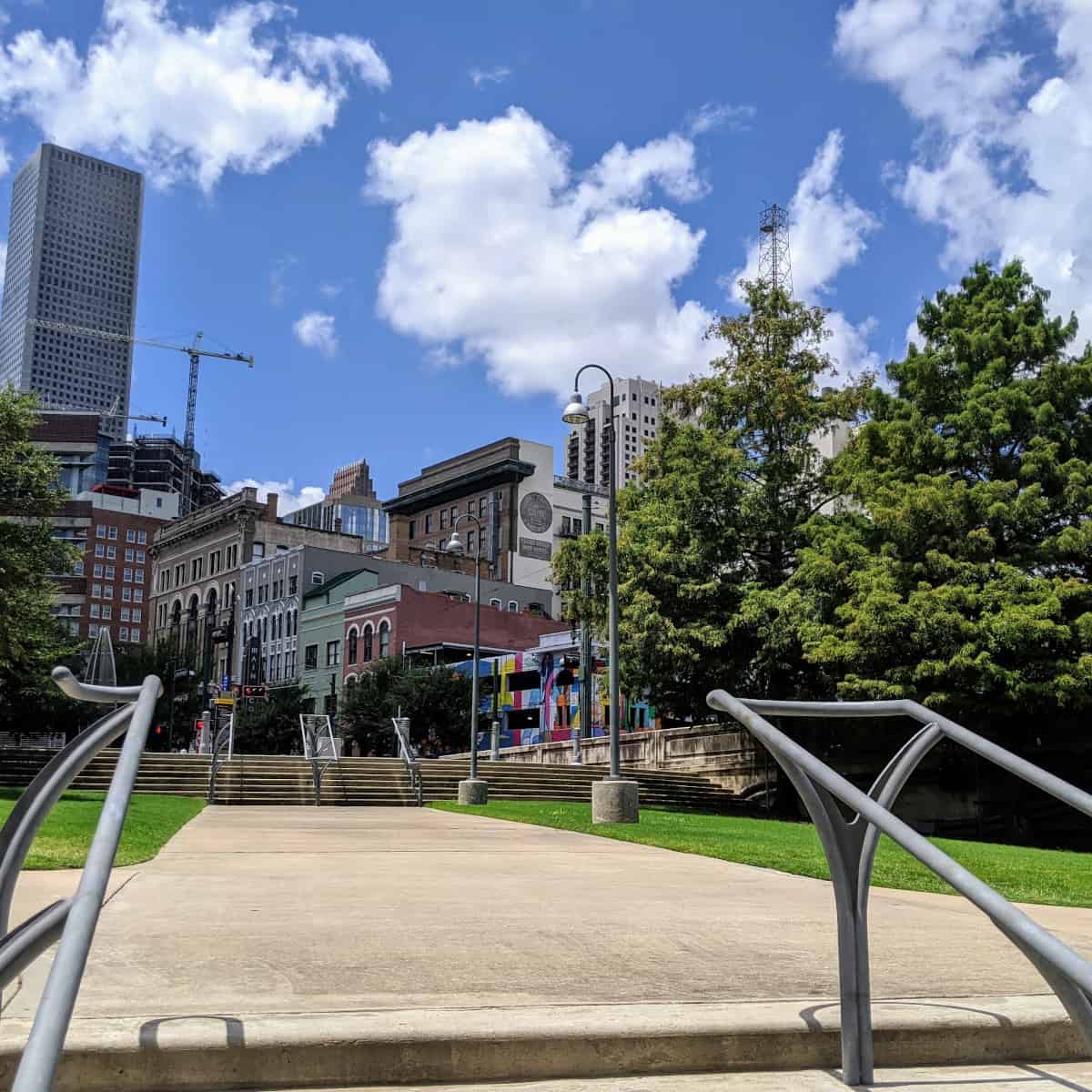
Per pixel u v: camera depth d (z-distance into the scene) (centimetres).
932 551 2309
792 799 2856
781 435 2866
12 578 2331
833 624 2459
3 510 2445
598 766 3116
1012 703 2277
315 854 1130
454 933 598
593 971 489
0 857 289
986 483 2353
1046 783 334
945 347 2728
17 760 2433
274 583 8388
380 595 7112
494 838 1438
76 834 1109
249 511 9219
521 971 486
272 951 527
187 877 872
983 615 2189
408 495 9794
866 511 2798
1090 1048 276
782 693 2753
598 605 2706
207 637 7444
